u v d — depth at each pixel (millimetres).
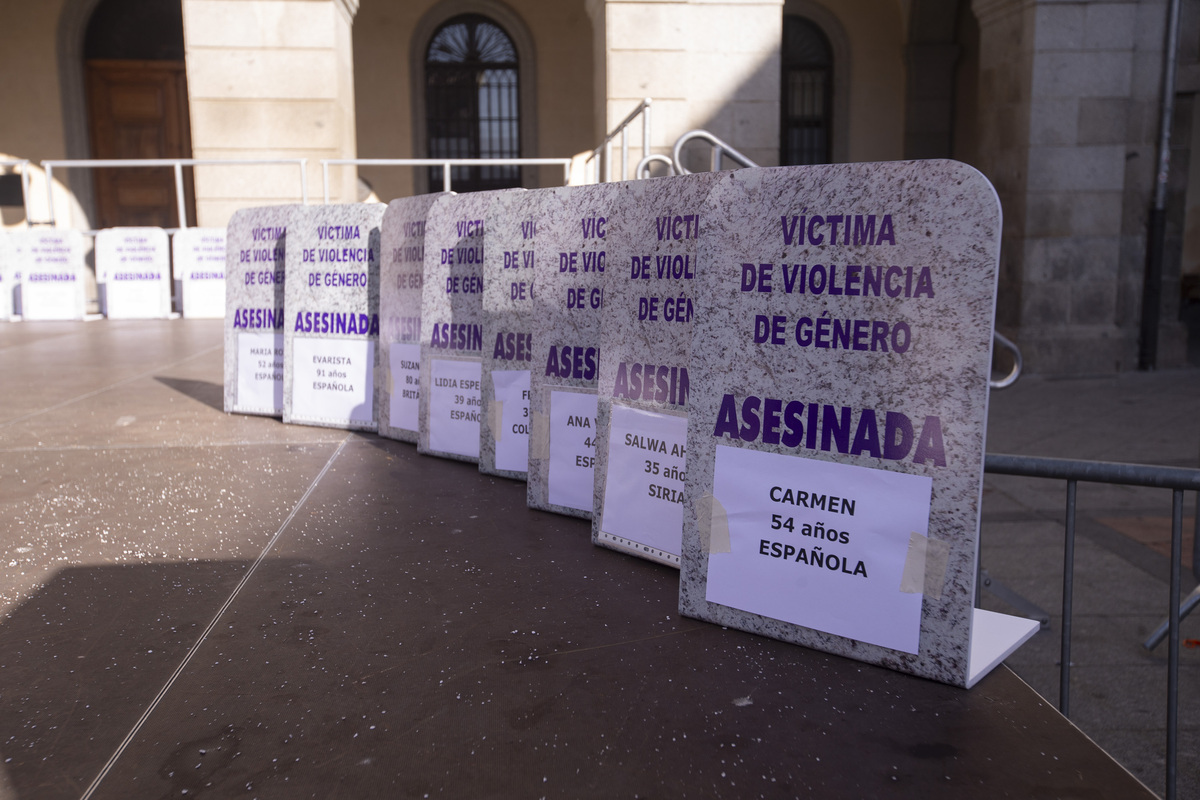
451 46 14984
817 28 15945
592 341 2305
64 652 1547
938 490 1480
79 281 9422
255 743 1268
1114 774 1214
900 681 1485
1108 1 9383
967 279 1455
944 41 15672
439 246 2914
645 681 1467
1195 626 3529
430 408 2961
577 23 14922
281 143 9812
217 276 9969
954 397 1467
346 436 3295
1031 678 3133
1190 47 9688
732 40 9469
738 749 1270
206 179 9812
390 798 1146
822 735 1311
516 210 2643
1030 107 9547
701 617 1713
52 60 13148
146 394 4285
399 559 2023
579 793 1161
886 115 16047
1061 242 9742
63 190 13367
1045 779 1203
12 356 5914
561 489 2361
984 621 1687
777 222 1637
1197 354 11359
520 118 15164
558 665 1520
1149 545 4434
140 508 2396
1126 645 3377
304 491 2562
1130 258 9922
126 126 13625
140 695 1400
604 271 2270
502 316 2682
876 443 1540
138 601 1771
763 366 1651
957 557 1464
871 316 1543
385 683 1446
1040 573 4066
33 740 1272
